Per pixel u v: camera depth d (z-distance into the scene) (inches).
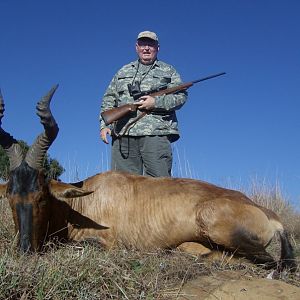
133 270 93.5
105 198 113.4
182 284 91.4
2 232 118.9
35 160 107.3
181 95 130.8
